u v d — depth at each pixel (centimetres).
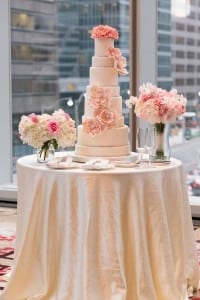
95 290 339
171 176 369
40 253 363
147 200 353
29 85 692
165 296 350
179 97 390
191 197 629
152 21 615
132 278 349
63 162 368
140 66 616
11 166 705
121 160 380
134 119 613
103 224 343
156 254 353
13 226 582
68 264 347
